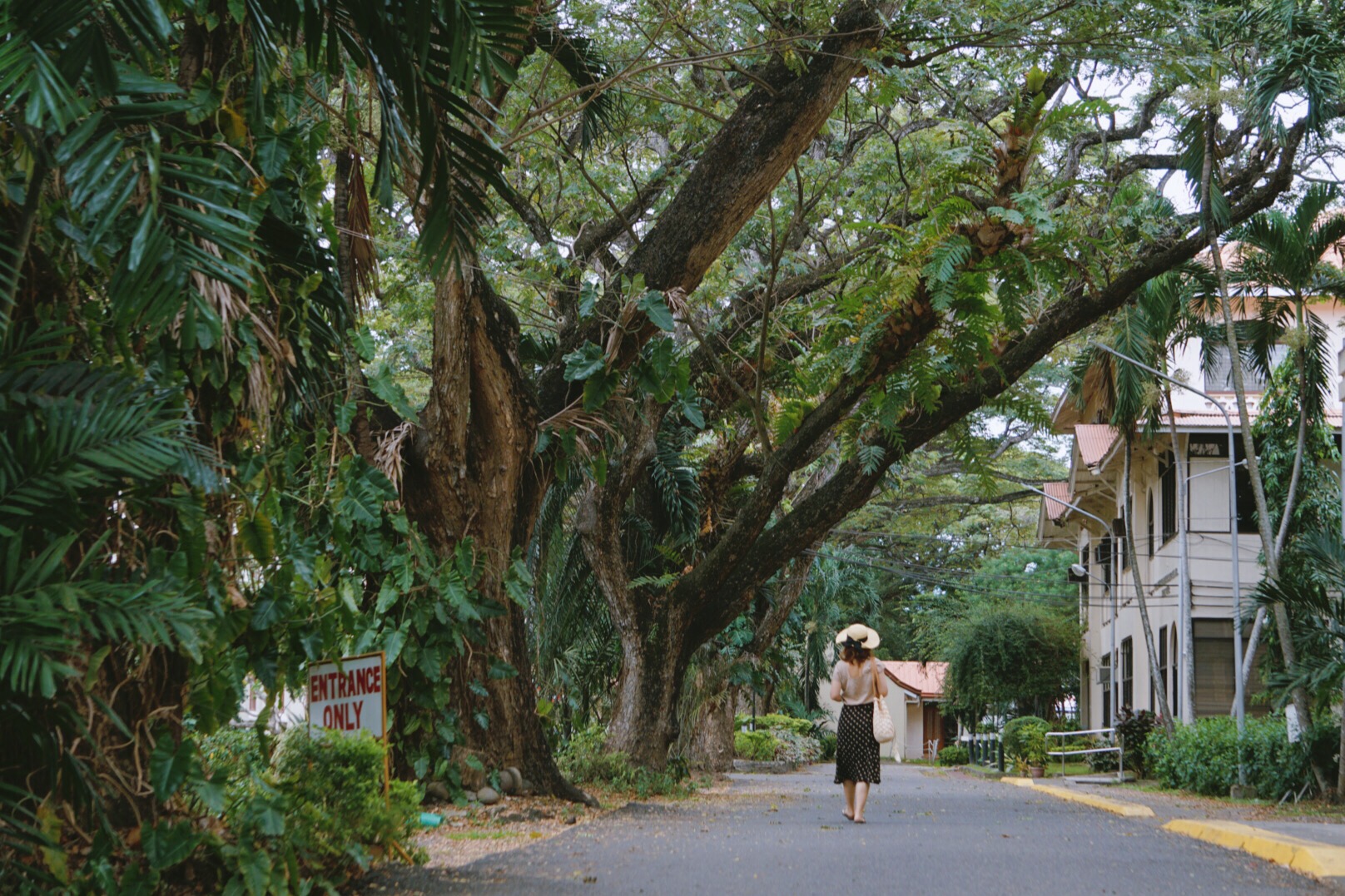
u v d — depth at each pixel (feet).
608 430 42.45
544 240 48.06
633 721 52.13
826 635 133.80
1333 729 55.67
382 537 36.35
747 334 58.03
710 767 86.33
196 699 18.60
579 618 62.23
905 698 191.01
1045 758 98.58
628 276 40.32
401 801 22.72
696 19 45.44
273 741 21.25
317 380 23.20
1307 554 52.85
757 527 49.83
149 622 13.48
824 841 30.83
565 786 40.19
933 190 38.83
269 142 20.86
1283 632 57.52
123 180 14.66
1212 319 73.67
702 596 51.98
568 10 44.42
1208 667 83.82
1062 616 132.36
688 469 59.62
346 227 29.91
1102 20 41.09
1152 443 88.94
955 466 129.29
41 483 13.43
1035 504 157.17
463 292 36.81
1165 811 48.03
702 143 53.01
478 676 38.63
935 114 56.24
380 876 21.52
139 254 14.24
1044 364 105.19
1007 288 38.32
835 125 62.64
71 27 13.10
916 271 37.47
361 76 30.01
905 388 41.68
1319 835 32.81
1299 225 60.03
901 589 185.57
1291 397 67.31
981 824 37.29
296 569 21.53
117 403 14.20
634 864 25.39
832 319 41.91
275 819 17.95
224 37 20.29
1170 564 87.97
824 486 50.44
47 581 13.44
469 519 38.40
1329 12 51.39
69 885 15.31
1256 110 50.98
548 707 41.32
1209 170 52.70
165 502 16.85
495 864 24.71
